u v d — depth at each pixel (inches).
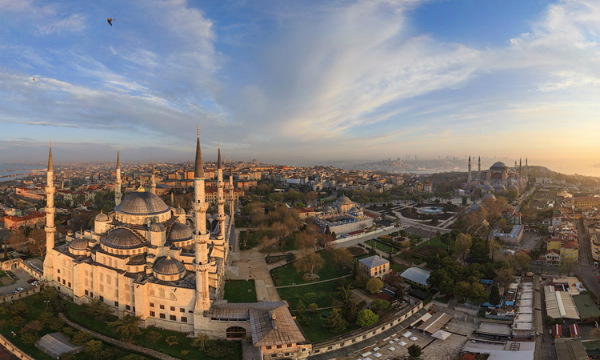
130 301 5049.2
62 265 5954.7
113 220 6397.6
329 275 6978.4
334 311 5098.4
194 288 4771.2
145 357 4173.2
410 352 4409.5
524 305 5679.1
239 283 6510.8
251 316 4564.5
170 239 5915.4
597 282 6535.4
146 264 5182.1
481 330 5019.7
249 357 4266.7
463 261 7711.6
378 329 5004.9
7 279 6565.0
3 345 4603.8
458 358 4429.1
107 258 5315.0
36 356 4254.4
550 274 7012.8
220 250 6540.4
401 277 6756.9
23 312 5162.4
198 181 4539.9
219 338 4658.0
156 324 4945.9
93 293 5433.1
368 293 6166.3
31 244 7696.9
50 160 6112.2
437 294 6259.8
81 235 6294.3
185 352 4333.2
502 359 4180.6
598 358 4227.4
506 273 6373.0
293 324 4498.0
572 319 5152.6
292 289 6304.1
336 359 4429.1
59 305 5462.6
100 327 4872.0
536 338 4805.6
